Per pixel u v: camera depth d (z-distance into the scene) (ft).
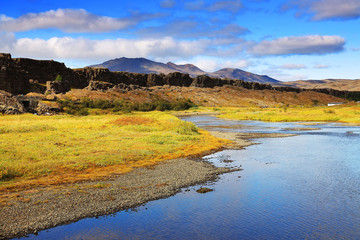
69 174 64.13
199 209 45.57
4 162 65.05
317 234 37.17
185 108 639.76
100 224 39.65
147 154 88.17
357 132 166.40
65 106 349.00
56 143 96.94
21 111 257.34
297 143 123.34
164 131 144.66
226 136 149.18
